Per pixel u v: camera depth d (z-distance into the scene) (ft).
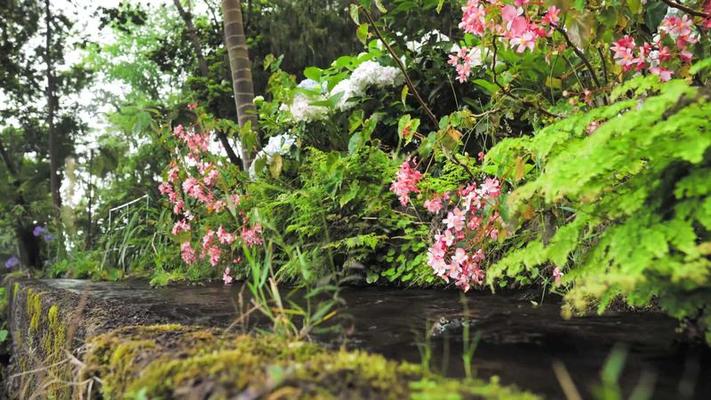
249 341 3.53
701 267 2.97
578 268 4.36
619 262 3.49
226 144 19.47
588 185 4.08
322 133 13.39
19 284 15.51
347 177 10.25
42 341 8.15
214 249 11.66
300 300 7.55
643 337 4.24
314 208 10.36
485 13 6.23
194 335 3.95
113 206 26.09
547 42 6.59
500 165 6.06
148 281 14.49
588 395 2.97
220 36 41.27
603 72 6.30
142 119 12.23
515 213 5.90
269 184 12.30
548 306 6.07
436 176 10.16
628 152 3.74
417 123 7.74
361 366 2.75
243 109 16.40
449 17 13.41
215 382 2.62
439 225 8.68
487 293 7.50
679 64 5.40
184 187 11.69
